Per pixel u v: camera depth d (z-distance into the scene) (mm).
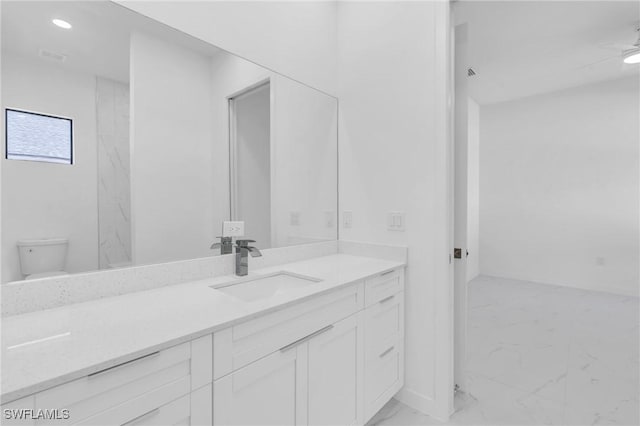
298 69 1906
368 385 1494
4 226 936
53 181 1037
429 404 1691
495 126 4723
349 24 2094
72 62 1082
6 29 951
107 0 1159
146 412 730
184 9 1382
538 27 2639
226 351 890
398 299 1731
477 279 4590
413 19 1761
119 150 1199
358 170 2035
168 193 1344
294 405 1112
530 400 1756
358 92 2035
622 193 3803
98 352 694
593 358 2219
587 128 4004
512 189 4586
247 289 1443
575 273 4117
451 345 1684
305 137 1947
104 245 1152
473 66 3410
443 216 1651
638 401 1725
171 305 1020
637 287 3723
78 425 637
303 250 1888
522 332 2689
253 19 1666
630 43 2900
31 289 958
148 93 1278
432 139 1689
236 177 1598
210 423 860
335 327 1286
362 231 2021
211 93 1494
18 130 965
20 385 567
